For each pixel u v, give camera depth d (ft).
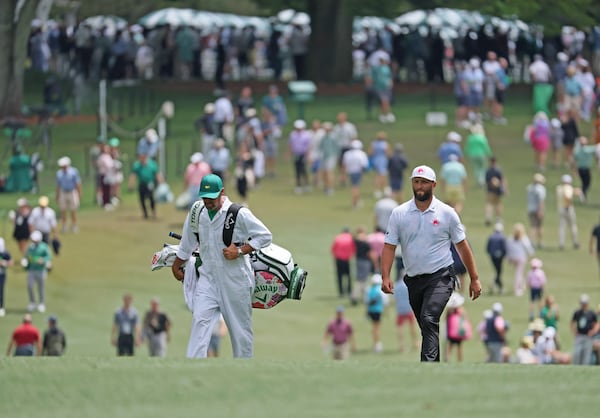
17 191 479.41
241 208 125.49
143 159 442.91
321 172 499.51
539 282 351.67
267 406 85.76
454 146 461.78
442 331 333.42
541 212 420.36
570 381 95.96
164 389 91.50
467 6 645.92
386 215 369.50
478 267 397.80
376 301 323.16
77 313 347.36
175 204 467.11
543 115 520.83
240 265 126.11
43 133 526.98
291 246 412.36
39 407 86.07
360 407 85.46
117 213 455.63
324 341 313.94
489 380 95.86
